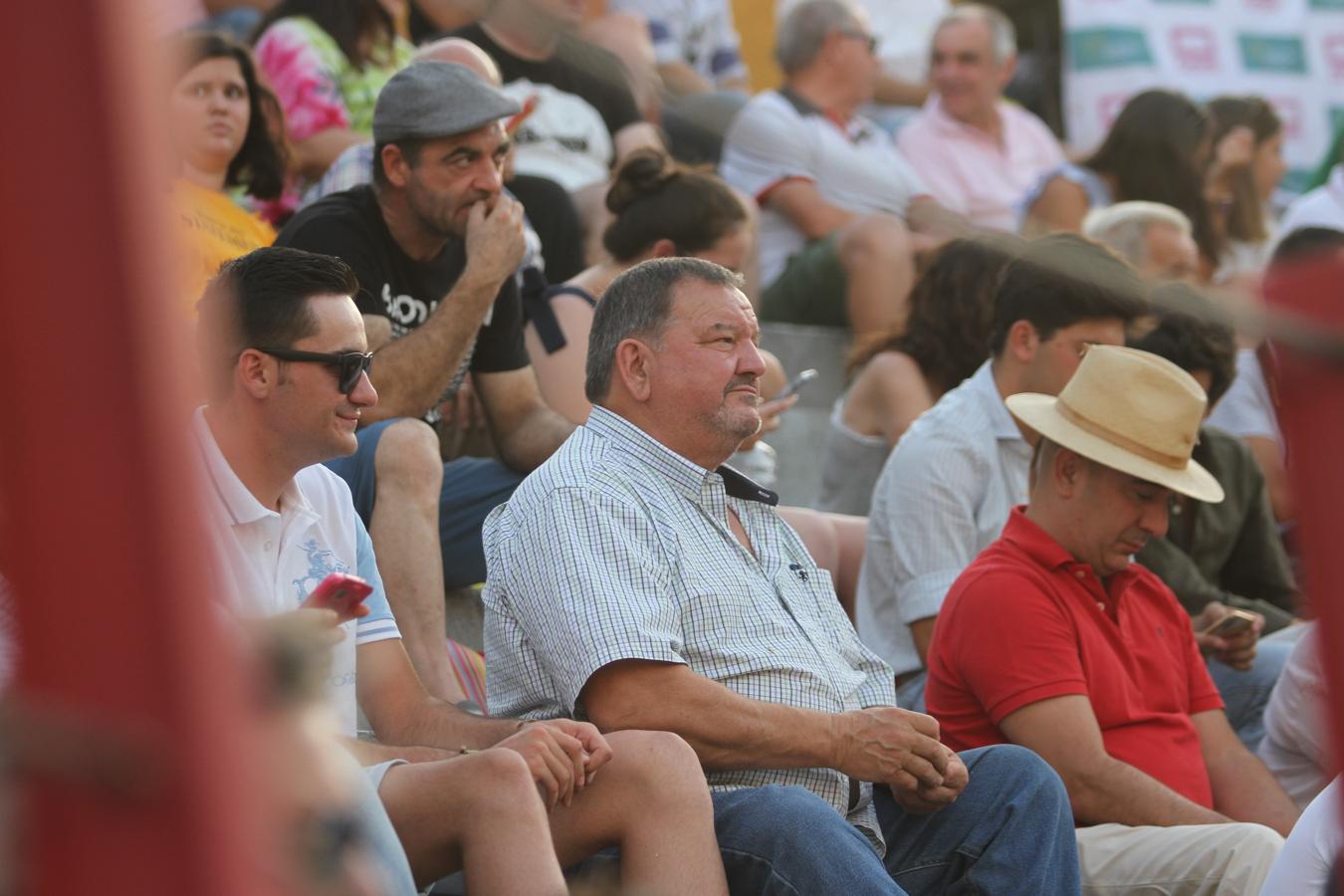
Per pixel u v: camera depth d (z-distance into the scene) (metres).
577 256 21.73
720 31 23.77
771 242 23.42
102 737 1.96
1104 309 16.31
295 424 11.30
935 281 19.72
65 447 1.93
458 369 16.16
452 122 15.66
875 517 16.86
